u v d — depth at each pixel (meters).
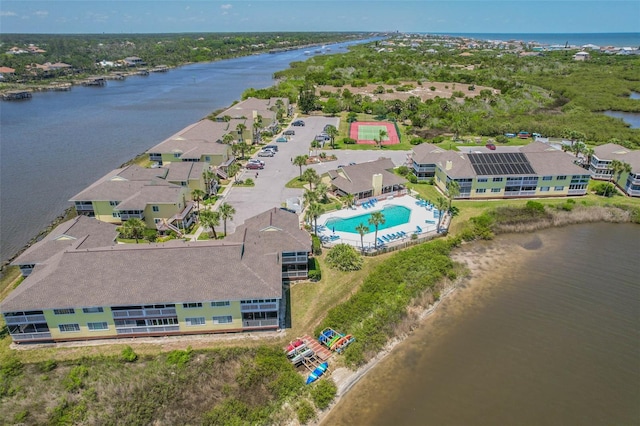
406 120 145.25
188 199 73.56
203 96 197.00
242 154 104.06
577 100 160.12
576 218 74.19
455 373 42.03
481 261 62.50
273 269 46.25
